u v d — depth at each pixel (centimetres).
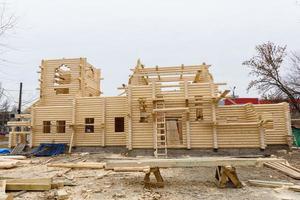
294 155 1596
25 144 2020
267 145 1817
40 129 2016
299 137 2406
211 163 783
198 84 1727
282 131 1825
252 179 892
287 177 930
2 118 3828
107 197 671
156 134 1688
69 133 1978
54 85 2192
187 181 872
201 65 2008
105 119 1919
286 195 679
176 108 1642
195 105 1727
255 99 3148
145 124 1739
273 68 3027
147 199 650
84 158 1565
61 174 1009
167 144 1773
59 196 651
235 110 1867
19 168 1209
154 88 1745
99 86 2612
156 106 1736
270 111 1853
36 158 1638
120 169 1062
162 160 797
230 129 1683
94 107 1948
